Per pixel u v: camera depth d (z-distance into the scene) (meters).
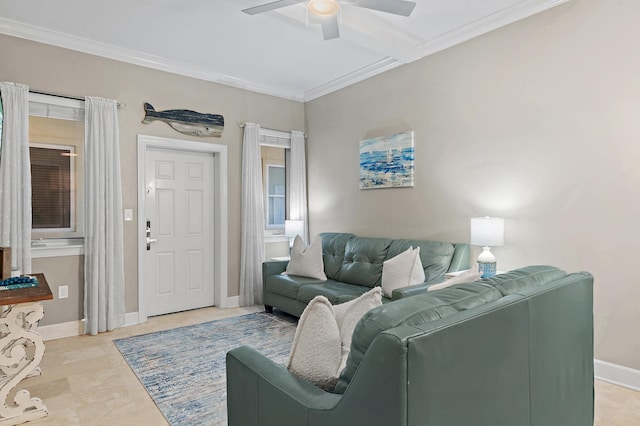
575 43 2.68
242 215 4.64
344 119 4.63
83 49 3.61
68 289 3.54
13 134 3.20
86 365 2.87
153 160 4.18
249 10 2.57
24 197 3.24
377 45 3.44
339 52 3.88
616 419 2.11
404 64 3.91
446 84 3.53
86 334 3.56
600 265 2.59
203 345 3.27
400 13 2.57
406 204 3.92
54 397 2.39
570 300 1.66
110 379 2.63
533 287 1.54
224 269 4.53
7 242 3.14
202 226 4.55
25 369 2.15
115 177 3.71
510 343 1.27
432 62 3.65
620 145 2.49
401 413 0.92
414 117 3.83
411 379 0.93
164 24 3.29
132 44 3.68
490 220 2.87
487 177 3.22
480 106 3.27
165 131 4.11
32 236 3.43
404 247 3.55
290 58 4.03
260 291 4.71
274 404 1.28
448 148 3.53
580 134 2.67
